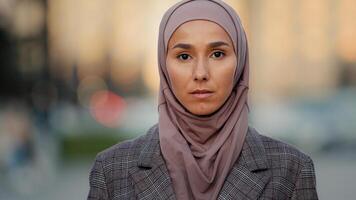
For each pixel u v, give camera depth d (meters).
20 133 18.73
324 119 26.12
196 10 3.77
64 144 25.09
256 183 3.85
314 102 26.72
